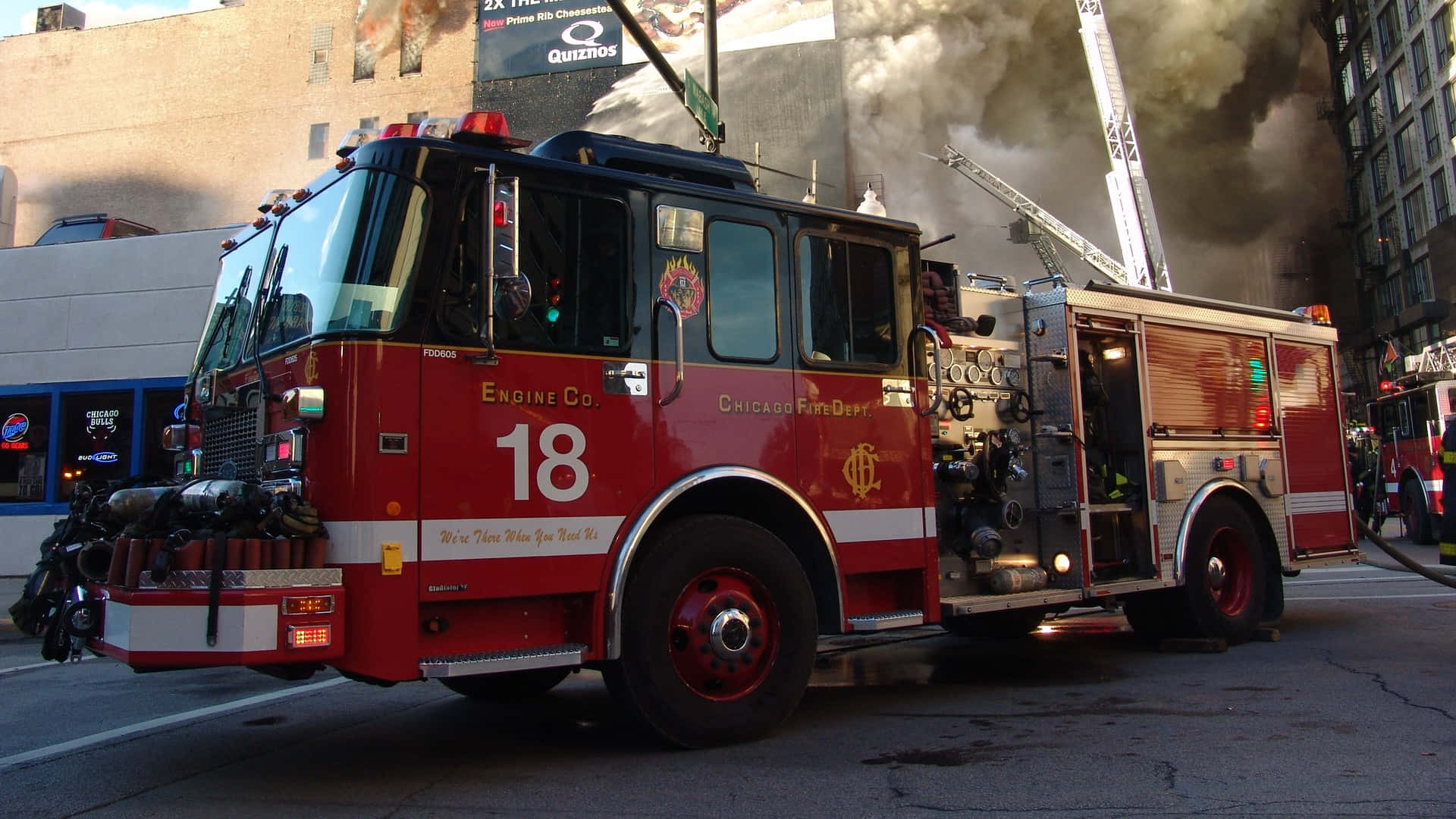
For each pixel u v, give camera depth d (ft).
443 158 13.65
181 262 48.24
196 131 164.45
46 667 25.72
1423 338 138.72
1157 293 23.22
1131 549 22.30
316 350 13.08
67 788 13.61
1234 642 23.76
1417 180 139.64
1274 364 26.02
